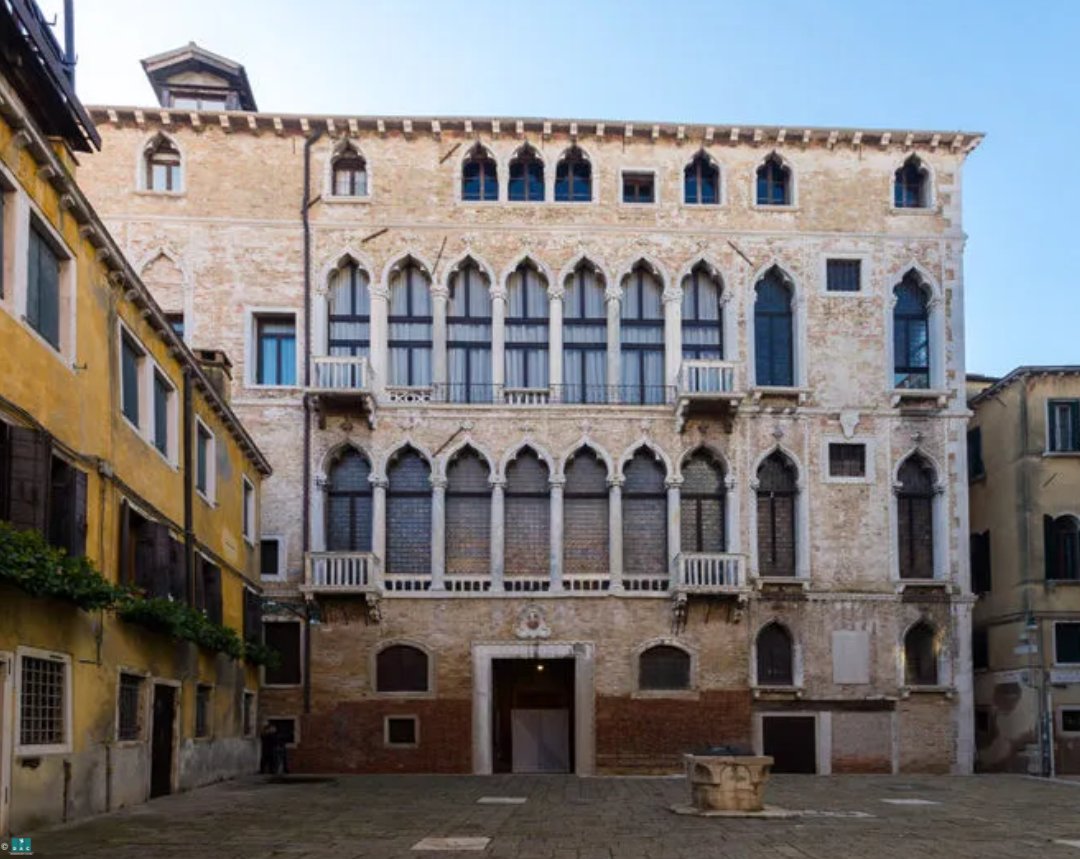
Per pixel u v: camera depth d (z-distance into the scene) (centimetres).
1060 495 3128
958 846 1296
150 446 1811
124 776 1627
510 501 2941
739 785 1647
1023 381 3177
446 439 2914
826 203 3062
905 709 2875
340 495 2925
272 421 2892
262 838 1298
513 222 3008
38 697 1318
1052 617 3069
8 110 1219
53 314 1429
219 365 2359
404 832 1385
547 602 2862
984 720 3300
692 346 3028
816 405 2975
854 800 1998
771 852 1224
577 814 1652
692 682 2842
